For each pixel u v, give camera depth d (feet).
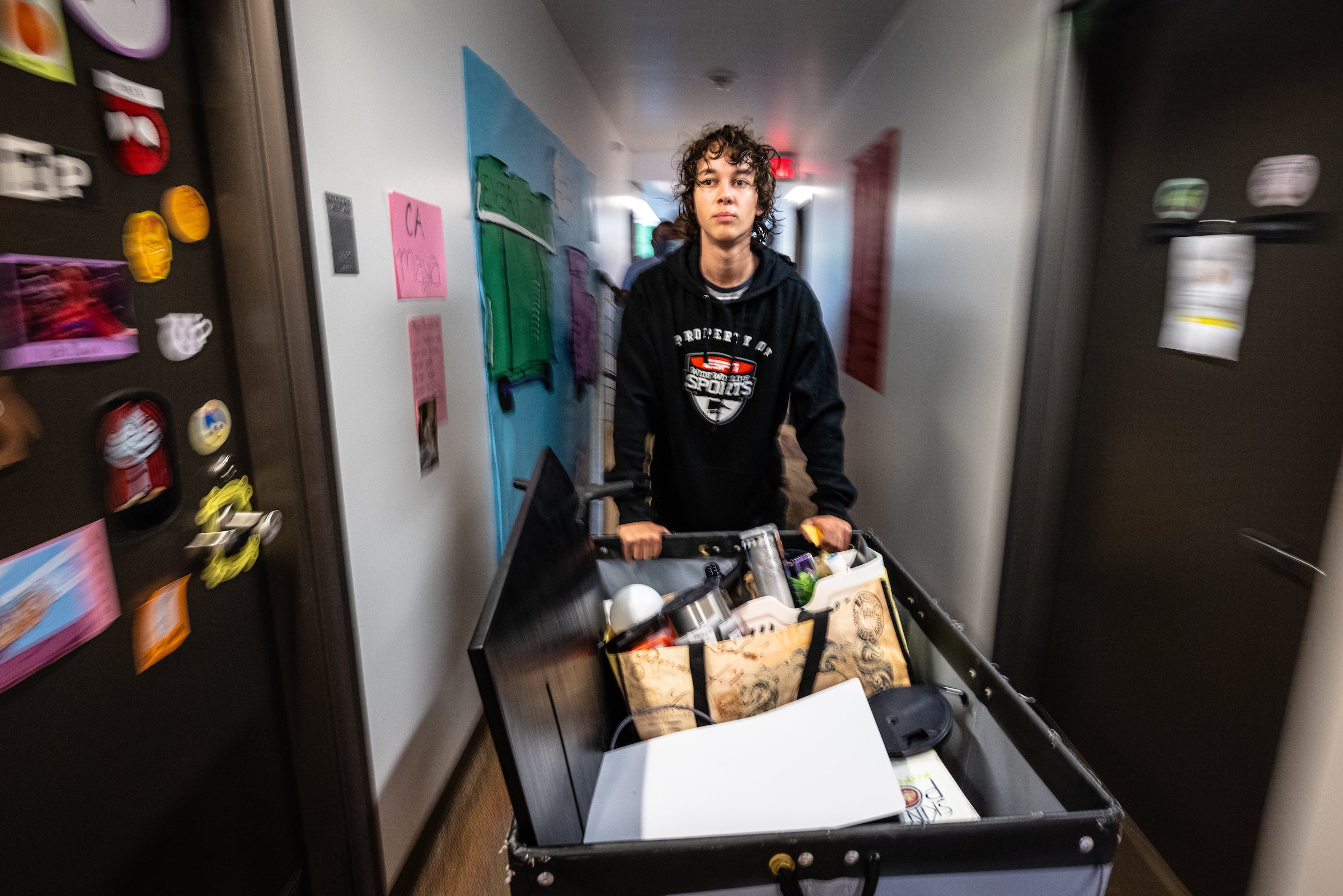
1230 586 3.67
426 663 4.32
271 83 2.60
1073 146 4.60
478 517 5.22
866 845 2.15
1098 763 4.99
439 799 4.54
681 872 2.12
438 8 4.36
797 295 4.82
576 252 9.78
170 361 2.44
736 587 3.87
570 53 9.38
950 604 6.30
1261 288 3.44
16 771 1.91
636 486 4.77
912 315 7.27
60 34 1.94
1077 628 5.20
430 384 4.27
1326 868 3.28
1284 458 3.30
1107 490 4.76
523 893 2.11
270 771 3.18
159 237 2.37
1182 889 4.12
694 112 13.23
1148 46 4.23
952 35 6.23
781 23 8.21
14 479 1.86
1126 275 4.49
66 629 2.05
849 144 10.91
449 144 4.57
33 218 1.89
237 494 2.84
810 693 3.28
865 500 9.17
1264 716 3.44
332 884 3.50
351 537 3.34
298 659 3.14
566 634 2.81
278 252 2.71
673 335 4.86
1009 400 5.20
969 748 3.14
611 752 2.97
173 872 2.58
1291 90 3.23
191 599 2.61
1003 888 2.25
